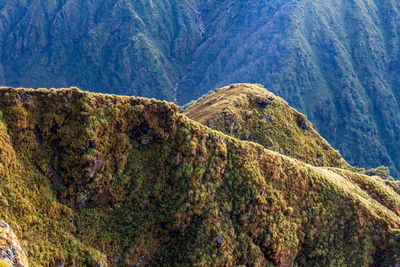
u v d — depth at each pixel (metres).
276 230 72.00
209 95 160.75
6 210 43.66
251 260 67.12
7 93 50.81
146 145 65.44
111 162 59.81
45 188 51.62
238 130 121.19
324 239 79.06
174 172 65.56
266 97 136.38
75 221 54.00
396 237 82.00
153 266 60.25
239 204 68.81
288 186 79.88
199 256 61.06
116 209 59.53
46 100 54.62
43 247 45.75
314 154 134.12
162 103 66.06
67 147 54.81
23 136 51.34
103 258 52.75
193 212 64.56
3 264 30.55
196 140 68.88
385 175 161.75
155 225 61.88
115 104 61.19
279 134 130.00
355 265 78.31
